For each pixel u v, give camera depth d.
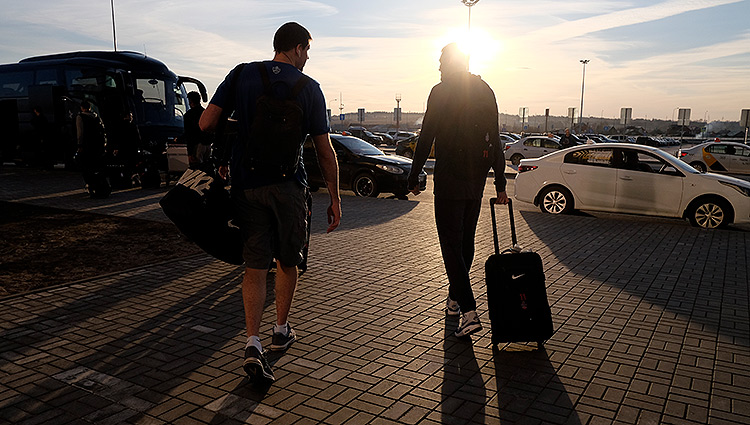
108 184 12.04
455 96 4.17
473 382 3.57
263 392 3.40
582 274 6.31
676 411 3.22
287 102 3.30
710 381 3.61
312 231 8.77
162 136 17.70
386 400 3.32
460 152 4.19
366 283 5.83
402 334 4.39
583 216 10.72
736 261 7.03
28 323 4.53
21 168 20.67
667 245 8.01
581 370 3.76
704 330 4.55
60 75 18.16
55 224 8.93
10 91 19.45
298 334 4.36
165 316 4.72
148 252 7.08
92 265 6.44
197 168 3.53
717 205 9.83
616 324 4.67
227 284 5.67
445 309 5.00
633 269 6.57
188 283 5.69
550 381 3.60
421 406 3.25
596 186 10.78
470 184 4.24
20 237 7.93
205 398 3.31
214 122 3.46
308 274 6.17
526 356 3.99
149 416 3.10
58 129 18.02
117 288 5.50
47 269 6.25
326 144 3.55
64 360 3.83
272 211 3.45
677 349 4.14
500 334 3.95
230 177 3.52
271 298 5.26
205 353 3.97
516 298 3.95
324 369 3.74
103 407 3.19
